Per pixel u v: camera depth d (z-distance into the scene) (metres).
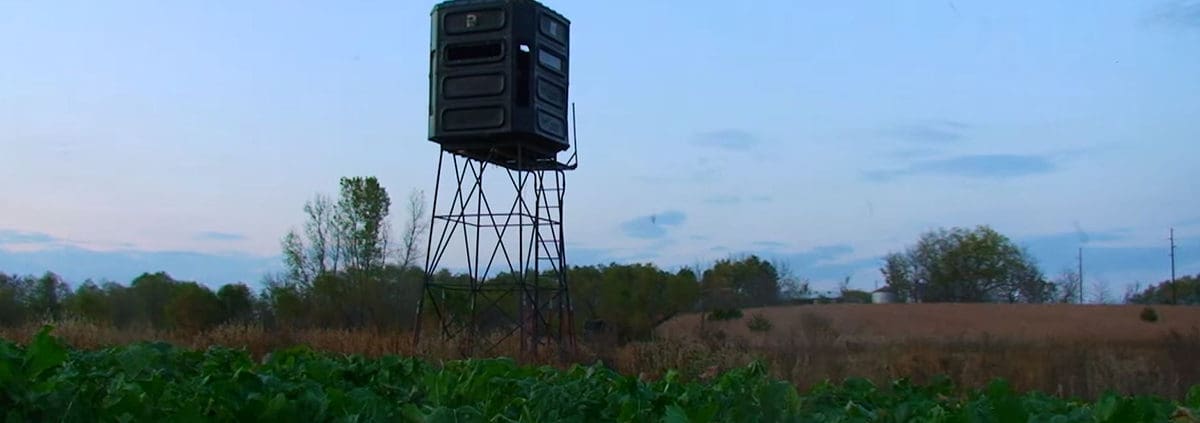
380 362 7.73
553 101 27.16
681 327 39.62
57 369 6.12
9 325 34.91
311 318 43.03
